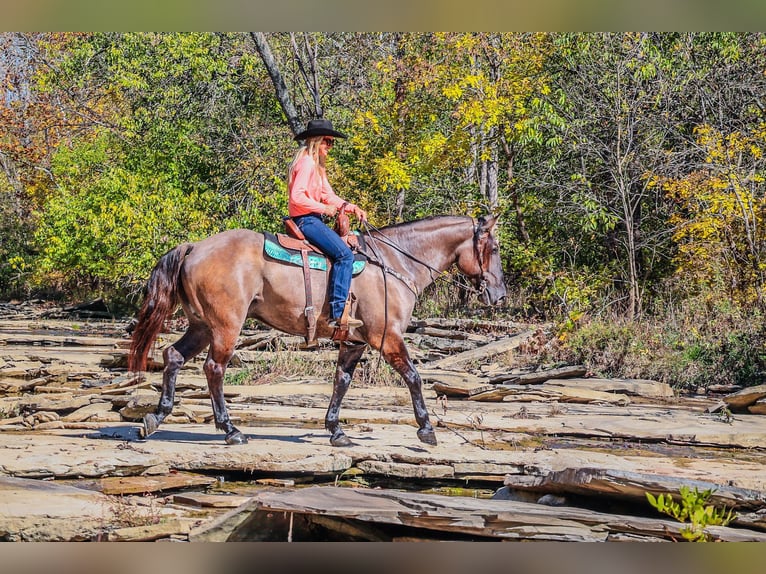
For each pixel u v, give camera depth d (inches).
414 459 310.3
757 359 535.2
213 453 304.3
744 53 814.5
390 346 331.9
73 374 542.0
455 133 799.7
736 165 706.2
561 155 831.7
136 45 1034.7
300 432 367.9
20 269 1315.2
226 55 1032.2
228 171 983.0
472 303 835.4
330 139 335.0
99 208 987.3
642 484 241.0
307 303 320.8
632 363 567.2
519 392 481.7
